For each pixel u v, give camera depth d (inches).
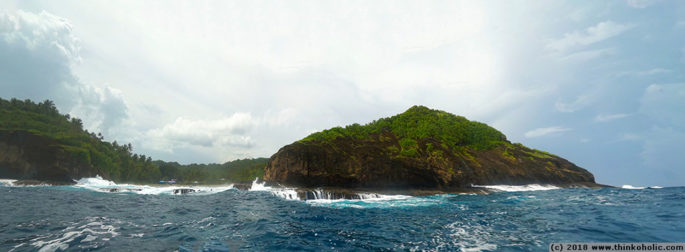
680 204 652.7
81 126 4210.1
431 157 1365.7
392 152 1392.7
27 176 1914.4
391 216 560.1
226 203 745.6
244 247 323.3
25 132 2050.9
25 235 351.3
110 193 1015.0
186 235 375.9
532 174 1419.8
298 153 1296.8
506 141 1801.2
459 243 344.8
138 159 4660.4
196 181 4869.6
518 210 622.2
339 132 1604.3
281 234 391.5
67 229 389.1
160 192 1048.8
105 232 378.9
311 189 1053.2
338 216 558.9
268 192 1034.7
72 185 1644.9
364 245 337.1
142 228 413.4
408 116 1913.1
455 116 1990.7
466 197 952.3
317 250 314.0
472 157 1488.7
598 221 464.1
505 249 318.3
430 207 705.0
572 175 1473.9
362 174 1250.0
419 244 341.7
